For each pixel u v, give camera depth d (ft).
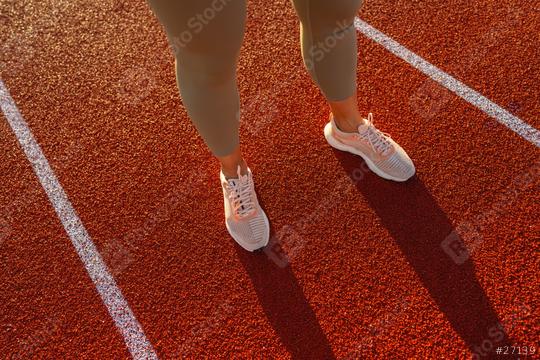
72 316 6.40
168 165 7.41
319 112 7.61
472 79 7.60
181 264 6.61
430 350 5.70
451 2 8.41
